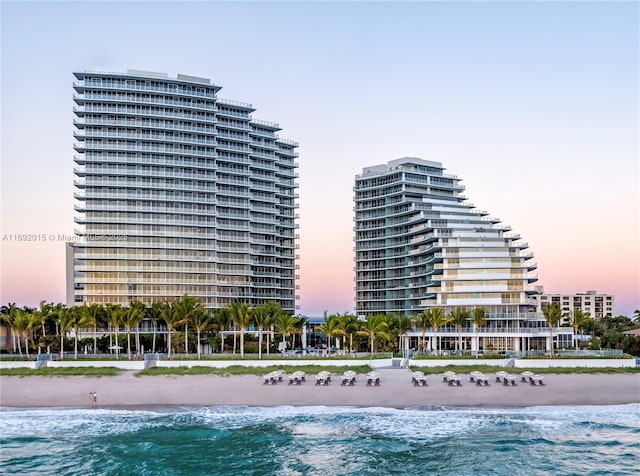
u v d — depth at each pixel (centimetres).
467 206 18938
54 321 12544
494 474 4988
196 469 5112
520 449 5606
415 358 9838
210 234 17950
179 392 7725
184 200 17588
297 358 9731
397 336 13075
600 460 5316
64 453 5512
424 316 12631
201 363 9306
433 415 6794
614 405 7206
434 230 16250
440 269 15062
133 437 6019
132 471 5059
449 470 5075
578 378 8356
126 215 17075
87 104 17112
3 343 12900
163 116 17362
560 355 9969
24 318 10712
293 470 5078
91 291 16625
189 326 12606
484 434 6088
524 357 9762
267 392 7681
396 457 5400
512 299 14500
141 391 7769
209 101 18238
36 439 5944
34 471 5059
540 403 7244
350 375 7969
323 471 5059
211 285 17788
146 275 17075
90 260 16750
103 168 16962
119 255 16900
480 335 14038
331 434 6119
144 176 17262
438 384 7994
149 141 17362
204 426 6412
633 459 5341
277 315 11012
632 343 11756
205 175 18000
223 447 5697
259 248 19425
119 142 17162
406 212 18562
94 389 7862
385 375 8588
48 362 9344
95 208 16850
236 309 10838
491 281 14638
